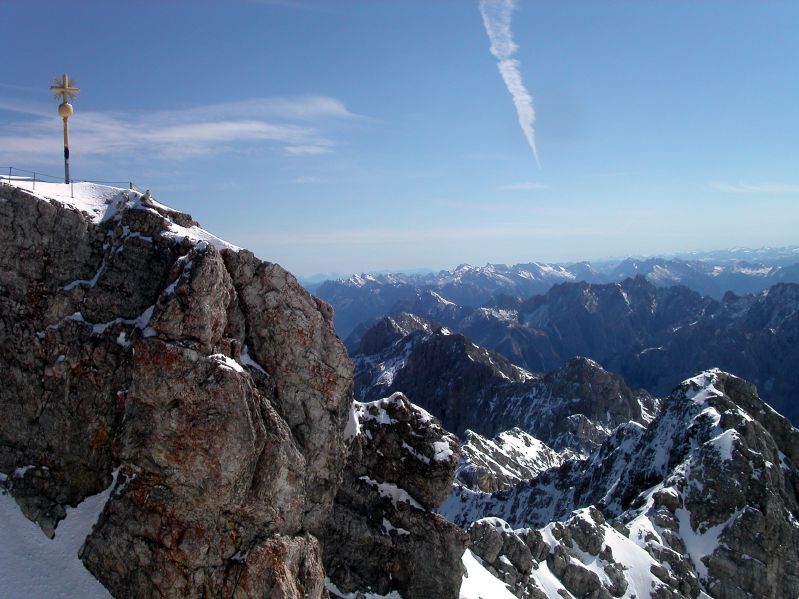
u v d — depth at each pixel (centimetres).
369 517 5956
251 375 4756
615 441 17512
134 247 4897
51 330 4709
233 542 4181
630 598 9919
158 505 4169
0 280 4728
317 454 5041
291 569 4334
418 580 5916
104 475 4491
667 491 12838
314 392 5081
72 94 5641
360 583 5716
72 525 4372
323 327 5206
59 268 4828
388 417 6362
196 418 4134
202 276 4400
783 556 11806
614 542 10856
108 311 4766
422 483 6172
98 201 5397
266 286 5053
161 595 4041
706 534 12169
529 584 8500
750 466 12738
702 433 14375
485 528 8312
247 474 4212
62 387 4625
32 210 4816
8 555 4159
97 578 4191
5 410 4638
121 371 4591
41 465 4556
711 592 11456
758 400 16038
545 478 18125
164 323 4309
